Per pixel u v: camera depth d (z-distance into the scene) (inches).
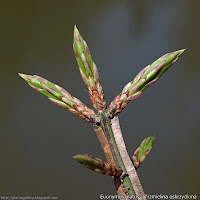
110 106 4.8
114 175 4.7
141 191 4.8
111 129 4.8
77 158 4.6
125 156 4.8
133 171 4.8
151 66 4.8
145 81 4.8
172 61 4.8
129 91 4.8
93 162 4.6
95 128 4.8
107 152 4.8
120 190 4.8
